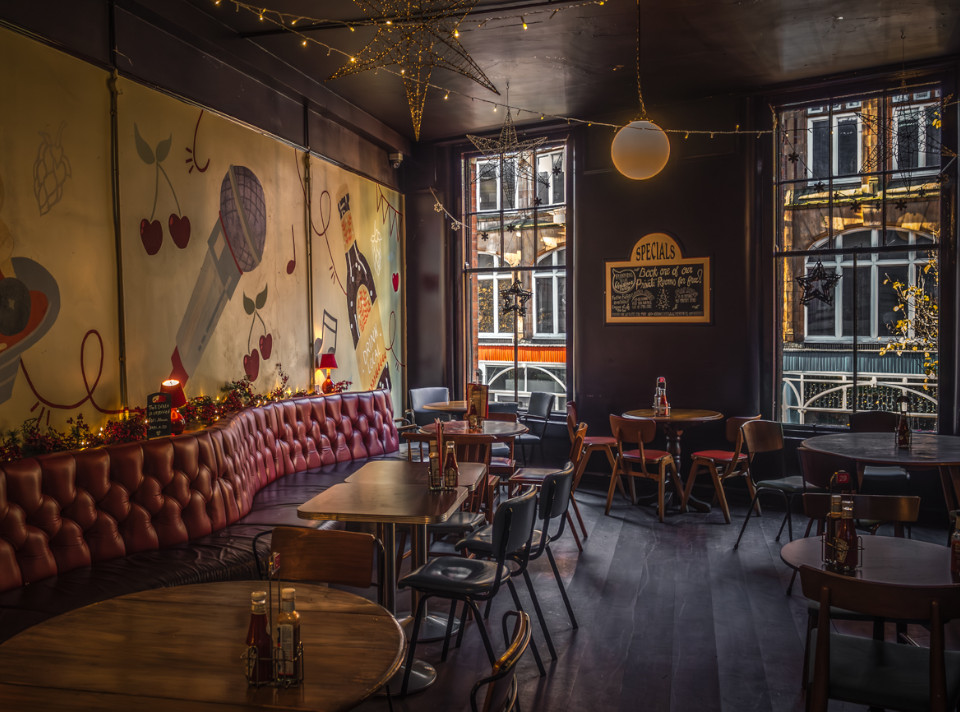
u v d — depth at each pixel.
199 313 5.39
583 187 7.98
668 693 3.35
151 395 4.48
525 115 7.85
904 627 3.39
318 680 1.77
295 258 6.66
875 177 6.89
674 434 7.05
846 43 5.98
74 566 3.60
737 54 6.20
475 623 4.17
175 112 5.15
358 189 7.84
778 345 7.36
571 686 3.42
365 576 2.65
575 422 6.80
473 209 8.90
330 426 6.55
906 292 6.92
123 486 3.91
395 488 3.81
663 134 5.28
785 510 6.79
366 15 5.32
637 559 5.37
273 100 6.32
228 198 5.73
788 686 3.41
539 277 8.65
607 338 7.92
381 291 8.39
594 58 6.20
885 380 7.05
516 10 5.21
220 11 5.23
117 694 1.71
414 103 7.24
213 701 1.68
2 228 3.89
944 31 5.76
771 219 7.23
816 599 2.41
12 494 3.42
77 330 4.36
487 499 5.37
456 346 8.91
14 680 1.79
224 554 3.91
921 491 6.48
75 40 4.31
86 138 4.43
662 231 7.58
